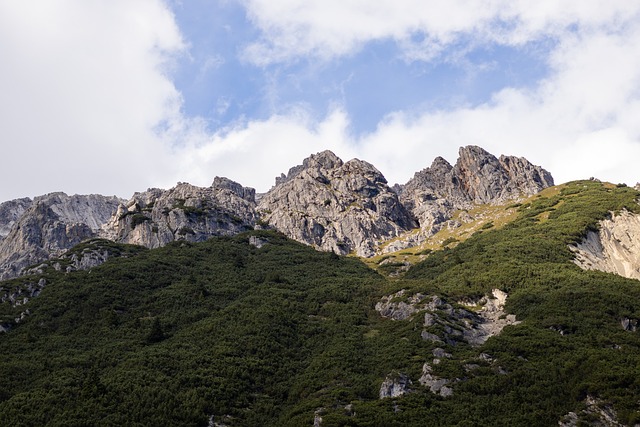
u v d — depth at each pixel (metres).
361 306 161.12
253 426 108.81
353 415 105.50
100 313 153.62
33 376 121.50
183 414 107.00
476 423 99.94
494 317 143.88
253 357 129.75
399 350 130.25
